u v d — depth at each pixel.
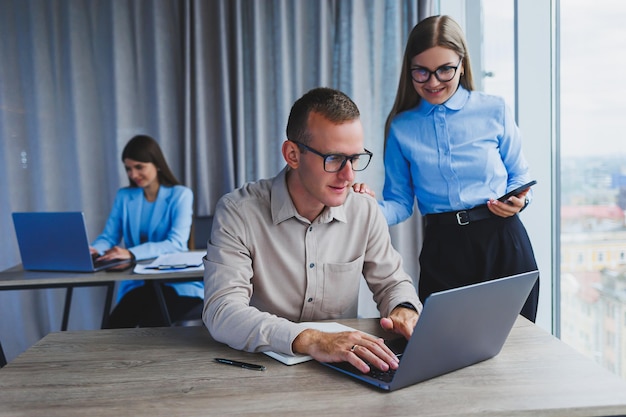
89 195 3.51
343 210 1.49
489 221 1.86
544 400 0.96
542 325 2.67
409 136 1.96
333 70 3.51
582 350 2.39
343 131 1.22
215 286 1.35
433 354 1.01
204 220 3.13
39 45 3.42
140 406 0.96
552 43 2.53
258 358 1.18
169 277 2.17
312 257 1.45
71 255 2.22
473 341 1.08
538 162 2.58
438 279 1.90
